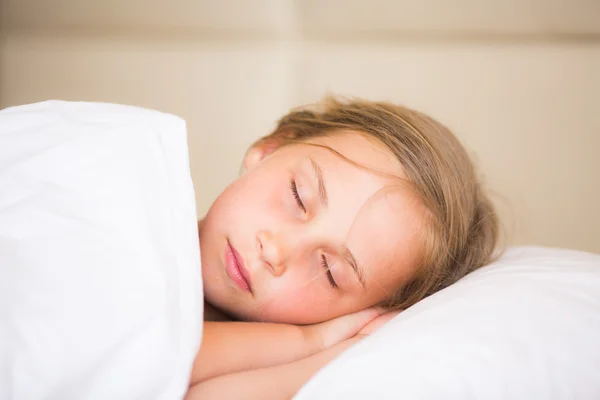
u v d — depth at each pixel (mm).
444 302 649
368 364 538
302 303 848
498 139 1496
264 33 1543
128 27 1562
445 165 978
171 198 646
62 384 520
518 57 1493
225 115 1551
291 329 821
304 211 844
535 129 1490
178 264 614
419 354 545
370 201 862
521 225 1477
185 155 688
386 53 1521
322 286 852
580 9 1463
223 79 1551
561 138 1483
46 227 578
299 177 863
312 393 520
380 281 881
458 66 1506
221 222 857
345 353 578
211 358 732
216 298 850
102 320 546
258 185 875
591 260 771
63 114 696
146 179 639
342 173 876
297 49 1541
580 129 1480
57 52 1576
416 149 953
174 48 1560
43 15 1568
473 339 567
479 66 1501
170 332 567
